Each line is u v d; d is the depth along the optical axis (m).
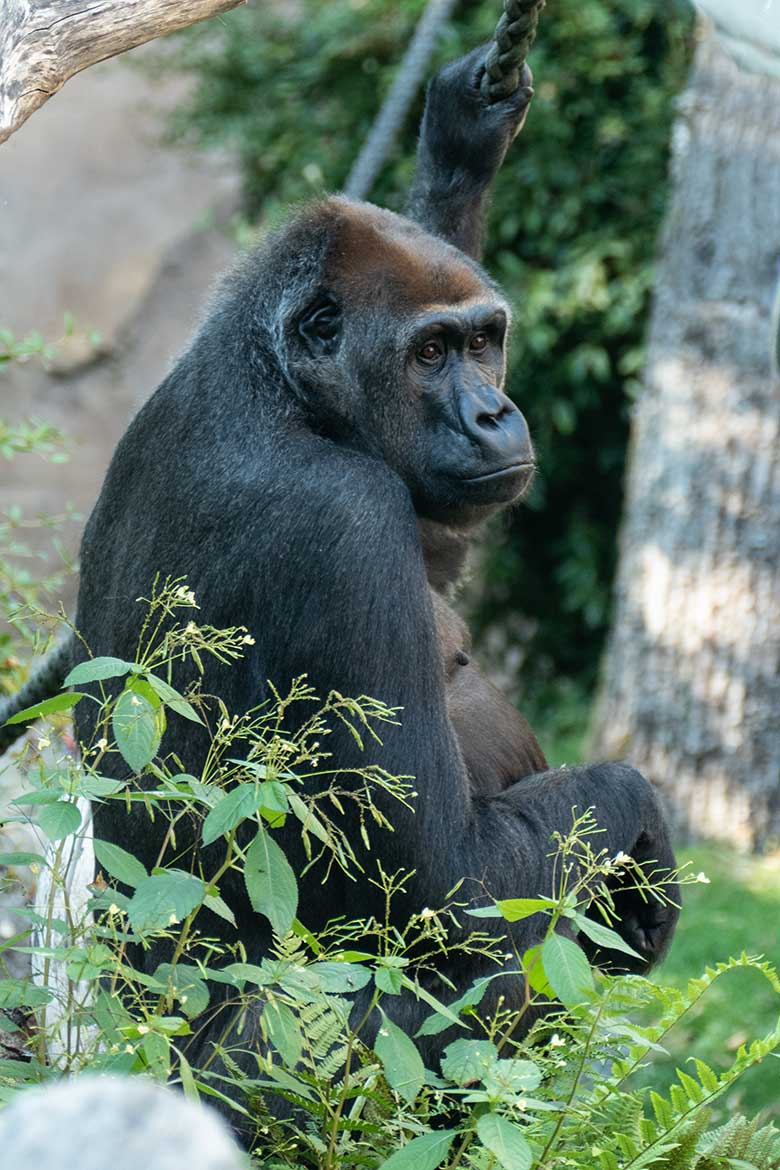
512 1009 7.62
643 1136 6.29
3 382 33.25
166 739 7.82
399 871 7.32
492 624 27.92
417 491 8.45
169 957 7.76
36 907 8.45
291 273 8.26
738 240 19.44
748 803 19.22
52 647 9.79
